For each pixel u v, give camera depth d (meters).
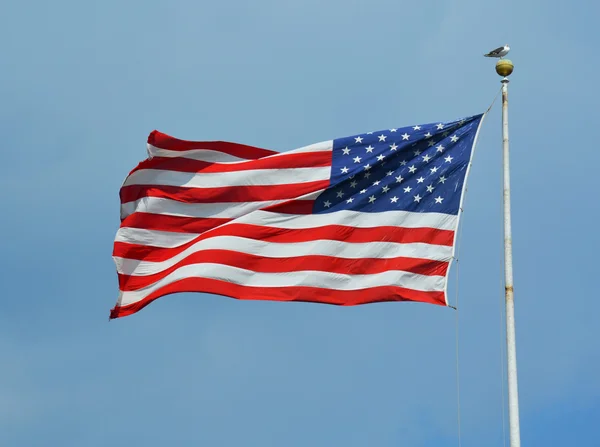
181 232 33.41
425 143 32.47
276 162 33.19
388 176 32.41
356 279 31.72
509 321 26.98
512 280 27.41
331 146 33.00
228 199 33.31
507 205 28.45
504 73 29.86
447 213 31.75
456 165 32.09
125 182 33.84
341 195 32.53
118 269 33.31
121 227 33.47
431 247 31.55
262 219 32.56
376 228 31.97
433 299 31.14
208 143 33.72
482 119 32.41
